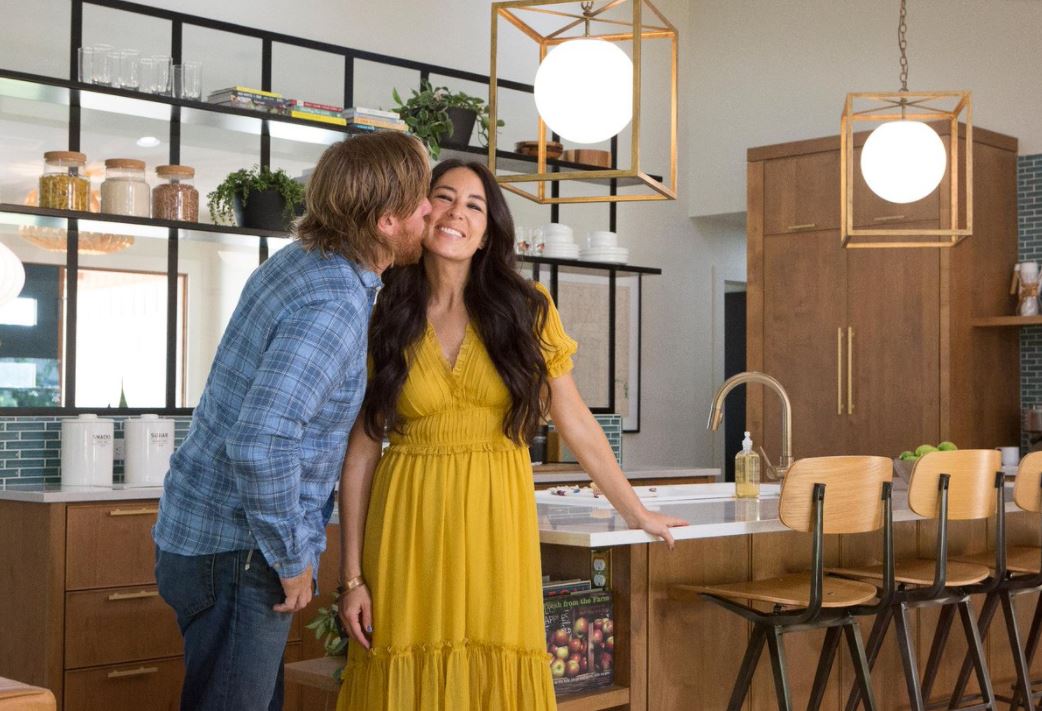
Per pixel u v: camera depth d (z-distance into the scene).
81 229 4.79
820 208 6.57
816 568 2.98
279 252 2.24
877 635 3.51
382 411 2.46
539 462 6.00
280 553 2.13
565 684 2.90
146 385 5.02
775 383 4.10
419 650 2.45
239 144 5.26
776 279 6.73
